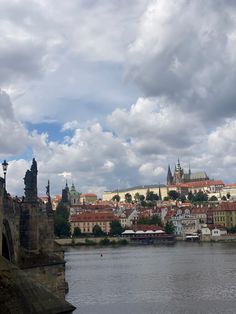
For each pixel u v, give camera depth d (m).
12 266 50.84
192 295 106.31
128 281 134.75
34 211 81.75
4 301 47.06
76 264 195.88
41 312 48.91
